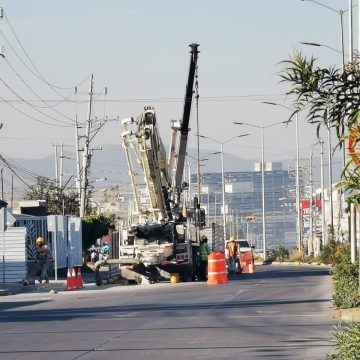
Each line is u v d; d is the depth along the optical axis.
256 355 30.25
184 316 45.31
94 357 30.70
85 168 134.25
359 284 45.19
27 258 94.81
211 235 103.25
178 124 82.31
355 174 19.73
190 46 82.25
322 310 47.00
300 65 19.03
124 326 40.88
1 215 78.12
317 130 19.36
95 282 82.06
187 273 82.69
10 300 63.19
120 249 82.00
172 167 82.81
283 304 51.56
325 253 134.75
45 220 98.31
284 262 161.75
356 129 19.11
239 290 65.62
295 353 30.53
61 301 60.12
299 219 173.62
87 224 120.94
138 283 81.69
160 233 81.62
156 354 31.12
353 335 22.20
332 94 19.22
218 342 34.00
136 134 77.38
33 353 32.09
